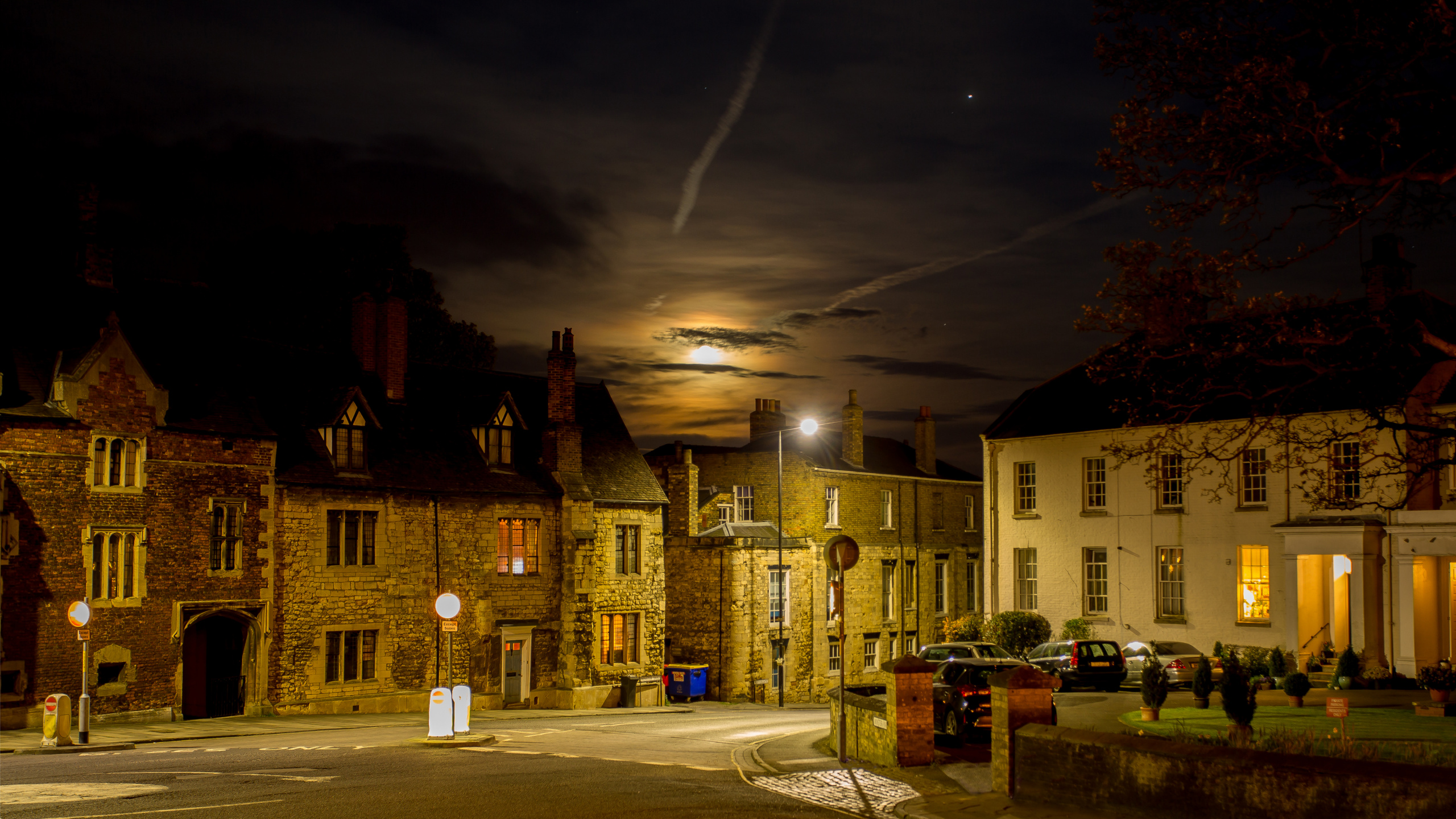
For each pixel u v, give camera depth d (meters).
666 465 52.25
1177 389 18.08
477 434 40.31
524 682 39.81
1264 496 36.41
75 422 29.19
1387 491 32.72
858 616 53.22
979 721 22.28
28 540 28.31
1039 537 41.91
